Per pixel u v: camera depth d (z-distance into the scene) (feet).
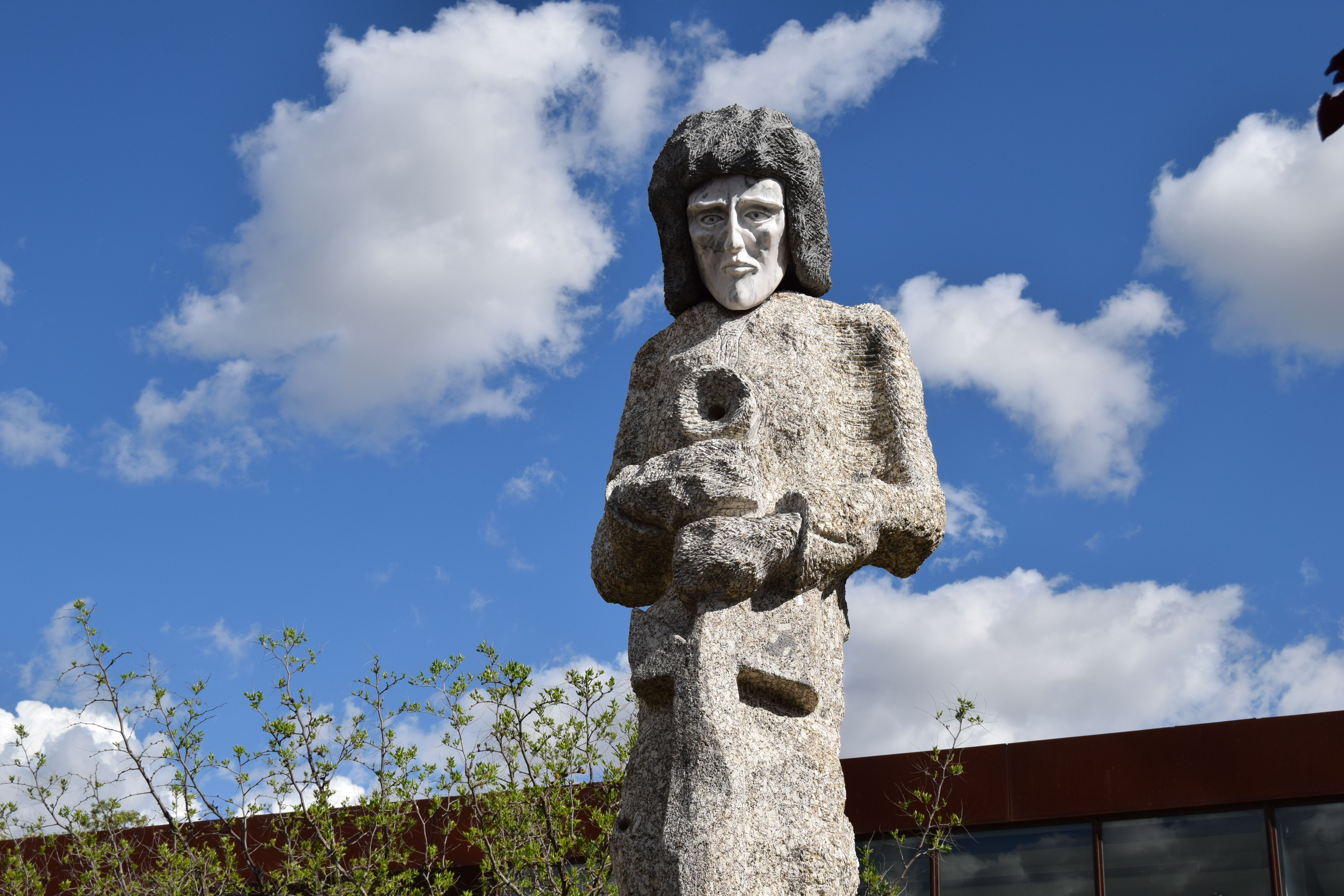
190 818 29.19
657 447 17.06
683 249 18.35
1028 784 38.04
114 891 30.01
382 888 27.35
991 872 37.96
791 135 17.99
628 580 16.48
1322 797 35.63
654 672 14.89
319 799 27.96
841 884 14.35
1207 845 36.52
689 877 13.53
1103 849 37.37
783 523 15.01
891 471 16.69
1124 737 37.70
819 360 17.26
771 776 14.43
